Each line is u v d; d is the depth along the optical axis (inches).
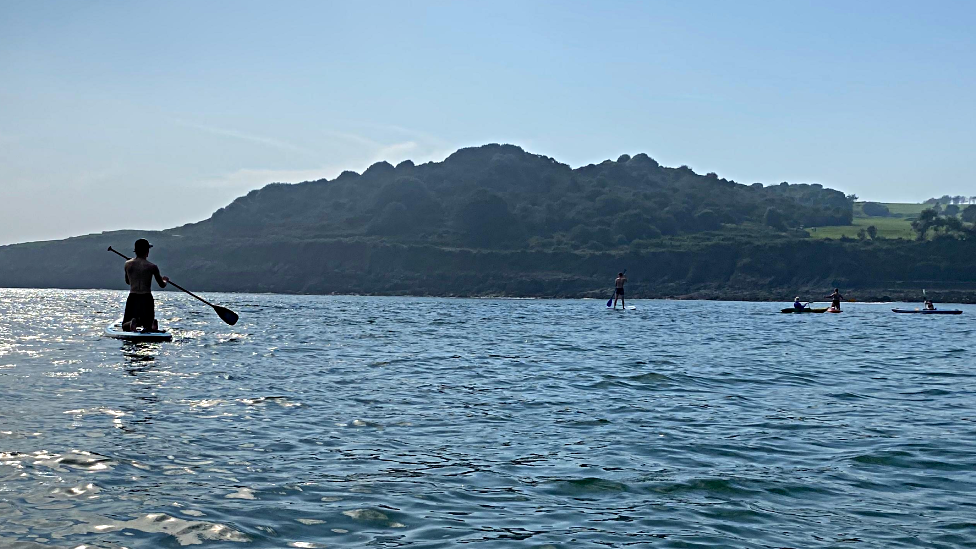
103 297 3159.5
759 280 5925.2
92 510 214.2
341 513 220.7
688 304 3806.6
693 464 288.4
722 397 464.1
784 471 279.6
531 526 213.9
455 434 336.2
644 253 6299.2
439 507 229.3
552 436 336.2
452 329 1134.4
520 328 1203.2
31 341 722.2
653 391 485.4
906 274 5846.5
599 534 208.1
